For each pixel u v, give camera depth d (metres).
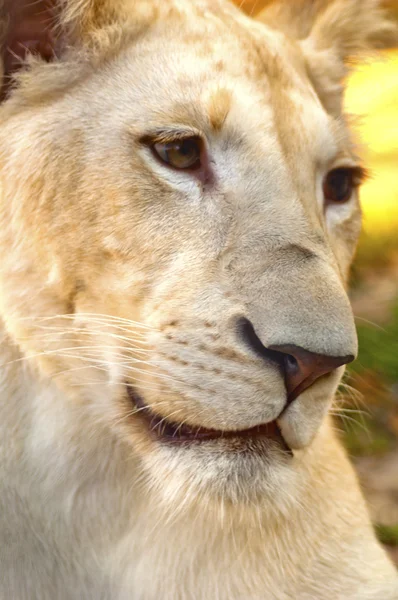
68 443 5.19
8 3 4.93
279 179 4.75
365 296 12.30
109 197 4.71
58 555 5.36
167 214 4.69
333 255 4.76
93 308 4.84
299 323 4.26
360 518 5.79
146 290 4.68
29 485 5.22
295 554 5.41
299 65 5.46
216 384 4.44
